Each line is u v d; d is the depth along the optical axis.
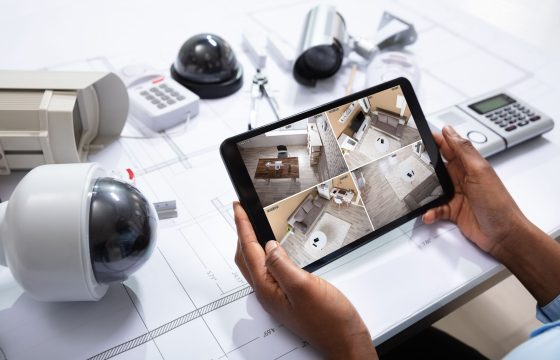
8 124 0.61
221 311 0.54
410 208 0.63
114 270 0.50
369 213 0.60
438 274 0.59
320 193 0.58
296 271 0.49
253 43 0.94
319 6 0.91
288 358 0.50
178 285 0.56
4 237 0.46
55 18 1.01
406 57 0.89
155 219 0.53
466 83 0.93
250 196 0.54
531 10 1.18
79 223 0.45
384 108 0.63
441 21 1.11
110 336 0.51
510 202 0.61
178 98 0.80
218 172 0.71
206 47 0.82
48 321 0.52
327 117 0.60
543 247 0.59
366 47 0.94
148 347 0.50
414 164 0.64
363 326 0.51
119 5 1.07
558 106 0.89
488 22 1.13
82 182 0.47
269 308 0.52
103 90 0.71
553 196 0.71
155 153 0.74
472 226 0.63
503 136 0.76
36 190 0.46
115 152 0.73
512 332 1.04
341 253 0.57
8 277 0.56
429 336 0.74
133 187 0.53
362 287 0.57
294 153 0.57
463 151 0.64
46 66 0.88
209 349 0.50
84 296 0.49
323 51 0.87
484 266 0.61
